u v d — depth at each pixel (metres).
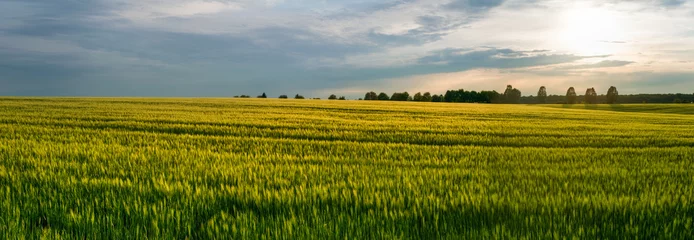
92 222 4.45
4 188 6.02
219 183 6.62
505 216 4.75
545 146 14.05
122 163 8.36
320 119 22.98
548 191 6.26
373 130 17.47
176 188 5.95
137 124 17.30
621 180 7.20
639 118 34.94
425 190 6.11
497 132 17.95
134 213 4.86
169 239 4.13
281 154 10.30
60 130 14.68
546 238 4.09
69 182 6.24
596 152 11.60
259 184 6.33
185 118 21.22
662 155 11.24
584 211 5.06
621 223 4.65
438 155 10.59
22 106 31.20
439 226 4.53
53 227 4.52
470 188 6.20
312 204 5.31
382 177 7.15
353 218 4.68
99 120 19.56
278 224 4.48
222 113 26.73
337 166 8.31
